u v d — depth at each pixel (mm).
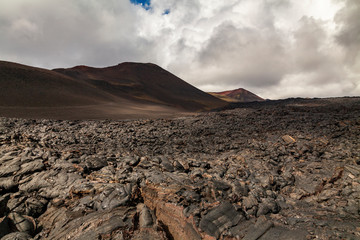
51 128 26125
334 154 13672
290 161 13898
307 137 19531
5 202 7621
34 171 10070
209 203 6656
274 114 36812
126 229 5684
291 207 7551
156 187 7805
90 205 7152
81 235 5523
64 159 11734
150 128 29266
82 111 62312
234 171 11430
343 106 37625
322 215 6355
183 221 6195
